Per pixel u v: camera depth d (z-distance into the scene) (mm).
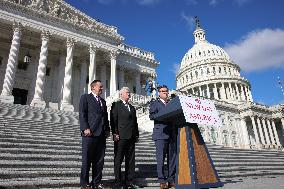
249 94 80312
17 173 5859
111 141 11719
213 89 79312
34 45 35156
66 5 34031
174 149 6516
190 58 90500
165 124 6578
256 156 16516
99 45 35781
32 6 31281
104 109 6301
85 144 5812
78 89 37625
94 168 5926
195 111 5453
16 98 33969
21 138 8969
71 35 33562
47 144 8992
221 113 55062
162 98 6750
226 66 84438
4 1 29328
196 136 5727
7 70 27109
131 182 6332
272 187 6371
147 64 45375
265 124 61219
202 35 98125
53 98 35250
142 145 12188
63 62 35719
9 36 32844
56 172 6406
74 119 19219
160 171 6199
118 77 41312
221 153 14328
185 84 84000
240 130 56844
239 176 9469
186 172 5340
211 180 5410
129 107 6605
